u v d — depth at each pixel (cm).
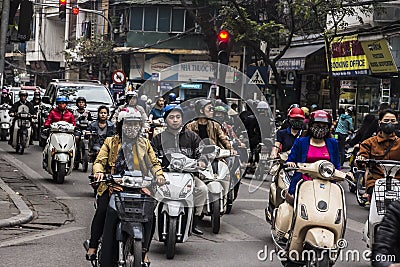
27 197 1555
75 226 1256
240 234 1234
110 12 5516
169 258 1020
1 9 2119
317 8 2803
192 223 1062
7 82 8094
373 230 959
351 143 1770
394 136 1122
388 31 2716
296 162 927
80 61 5878
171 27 5034
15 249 1055
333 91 2805
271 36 2908
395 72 2816
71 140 1809
